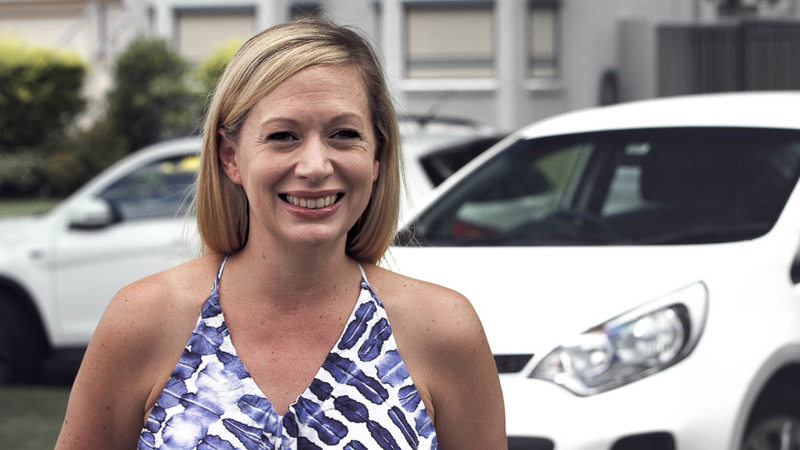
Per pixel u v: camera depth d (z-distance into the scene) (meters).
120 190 7.81
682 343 4.02
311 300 2.11
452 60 20.80
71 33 24.73
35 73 23.06
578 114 6.04
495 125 20.52
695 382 3.96
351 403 2.07
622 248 4.62
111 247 7.68
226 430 2.03
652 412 3.87
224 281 2.14
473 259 4.65
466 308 2.19
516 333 4.05
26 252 7.84
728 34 18.73
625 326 4.02
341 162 2.04
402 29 20.80
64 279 7.78
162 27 22.02
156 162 7.82
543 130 5.89
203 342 2.08
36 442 6.31
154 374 2.10
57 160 21.61
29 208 19.53
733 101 5.59
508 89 20.34
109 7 24.58
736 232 4.74
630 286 4.20
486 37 20.62
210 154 2.17
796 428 4.39
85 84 23.88
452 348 2.15
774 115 5.30
